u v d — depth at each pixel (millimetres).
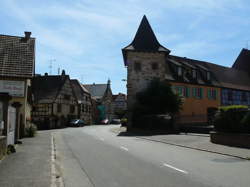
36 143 19250
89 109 74000
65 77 59156
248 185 7992
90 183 8422
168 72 41312
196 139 22484
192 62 48438
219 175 9352
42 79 58719
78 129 42844
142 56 39500
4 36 28547
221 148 16672
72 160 12750
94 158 13211
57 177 9148
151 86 36062
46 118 52000
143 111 34844
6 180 8406
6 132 13695
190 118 39156
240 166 11070
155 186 7922
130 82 39000
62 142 21203
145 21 41312
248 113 17766
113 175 9461
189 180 8625
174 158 13125
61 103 56688
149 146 18344
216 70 51188
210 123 40562
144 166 11039
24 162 11531
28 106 28828
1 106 13688
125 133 31766
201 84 43750
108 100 91500
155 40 40938
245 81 55406
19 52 26688
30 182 8164
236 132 18312
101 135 28984
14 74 24359
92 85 93812
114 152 15258
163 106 34250
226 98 48219
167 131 31625
